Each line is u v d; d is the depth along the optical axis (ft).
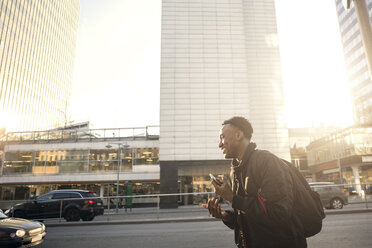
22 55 262.67
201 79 98.43
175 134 93.91
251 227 4.32
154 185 106.83
